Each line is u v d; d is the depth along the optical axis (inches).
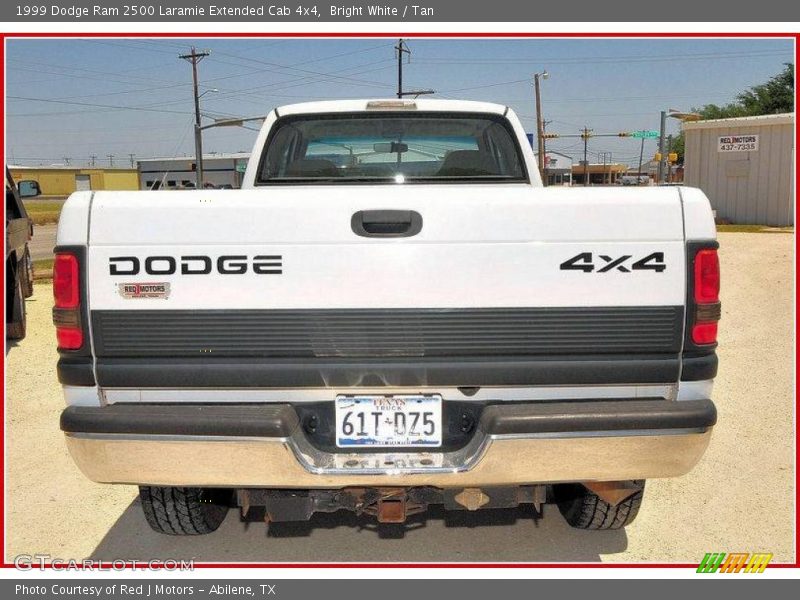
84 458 110.4
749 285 427.8
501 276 109.4
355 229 109.0
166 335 110.1
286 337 110.0
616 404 110.2
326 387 111.2
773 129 764.0
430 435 113.3
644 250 110.0
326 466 109.5
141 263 109.3
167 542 146.7
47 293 440.5
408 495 121.3
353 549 142.9
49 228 1330.0
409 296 109.4
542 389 112.2
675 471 111.6
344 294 109.4
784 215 760.3
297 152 187.3
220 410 109.1
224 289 109.6
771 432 203.5
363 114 179.9
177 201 109.7
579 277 109.9
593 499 139.1
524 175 178.5
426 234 108.9
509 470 109.1
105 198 110.3
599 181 3275.1
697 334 111.2
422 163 185.2
